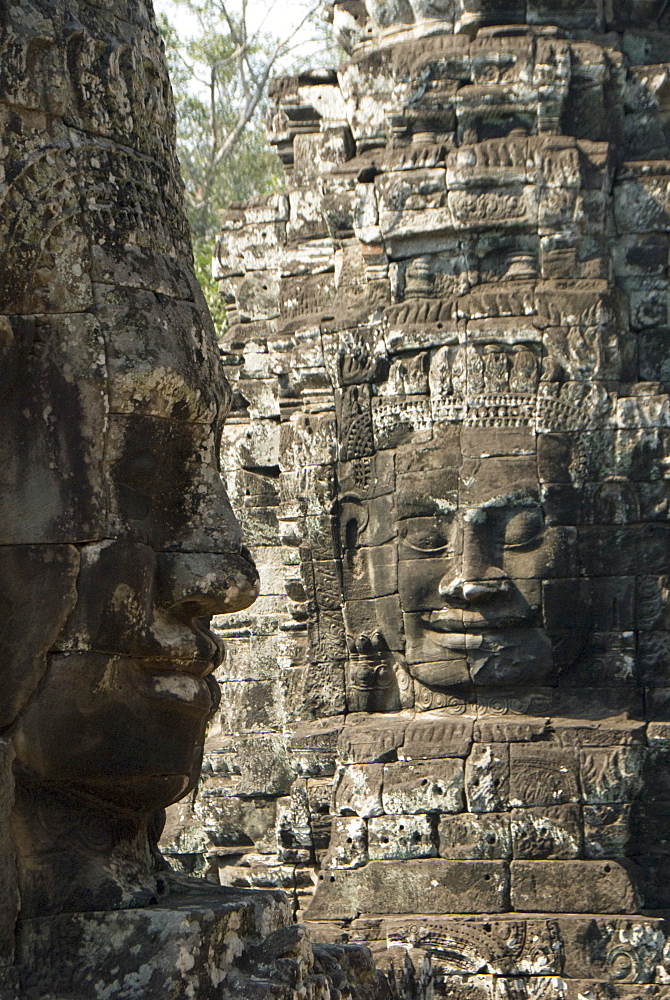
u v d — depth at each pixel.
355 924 15.55
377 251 16.73
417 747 15.88
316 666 17.31
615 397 15.91
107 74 6.47
